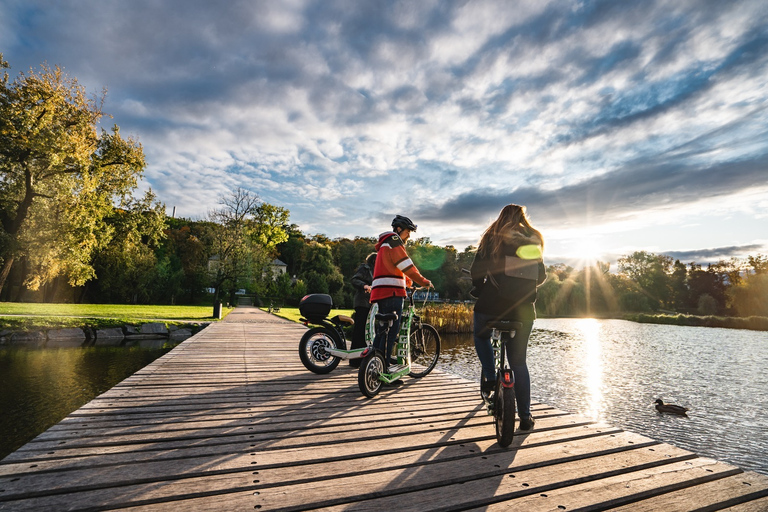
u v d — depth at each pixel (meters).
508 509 2.08
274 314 30.47
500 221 3.26
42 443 2.82
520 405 3.24
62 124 23.23
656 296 91.50
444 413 3.83
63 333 16.61
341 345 5.77
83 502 2.01
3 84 21.22
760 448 6.79
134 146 28.00
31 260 24.56
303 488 2.24
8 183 24.33
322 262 81.00
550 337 27.22
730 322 51.28
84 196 24.89
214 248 46.81
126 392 4.47
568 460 2.75
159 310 29.36
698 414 8.76
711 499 2.25
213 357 7.28
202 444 2.88
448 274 98.69
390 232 4.62
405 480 2.37
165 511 1.95
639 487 2.36
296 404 4.05
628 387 11.39
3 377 9.30
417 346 5.61
